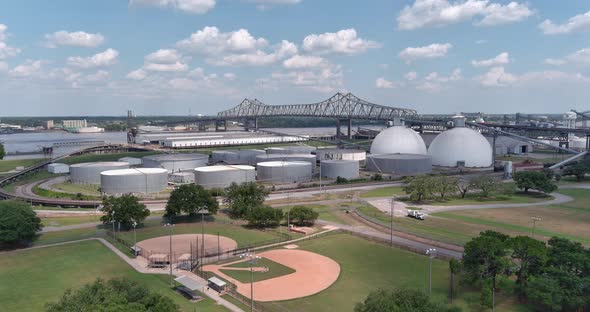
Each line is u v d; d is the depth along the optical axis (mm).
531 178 186500
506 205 167000
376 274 92875
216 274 93062
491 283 79125
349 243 116688
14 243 112000
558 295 69500
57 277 88938
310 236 123062
